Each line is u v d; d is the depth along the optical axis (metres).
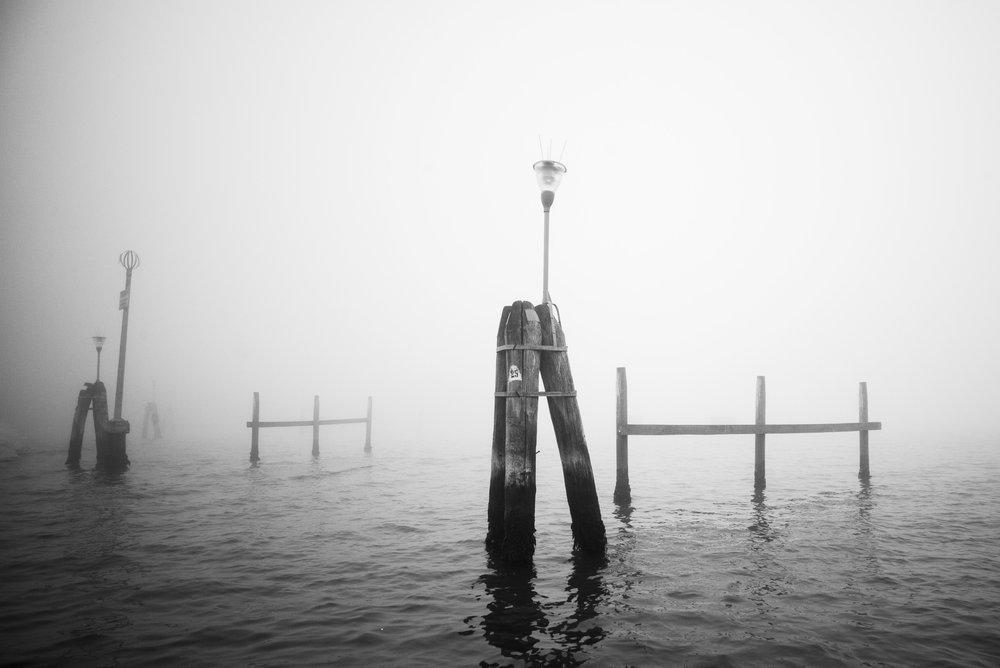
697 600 6.41
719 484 16.47
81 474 18.34
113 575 7.43
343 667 4.78
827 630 5.55
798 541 9.30
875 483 16.59
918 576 7.36
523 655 4.99
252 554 8.52
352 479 17.62
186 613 6.07
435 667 4.77
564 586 6.91
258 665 4.81
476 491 15.18
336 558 8.28
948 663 4.82
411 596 6.59
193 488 15.45
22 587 6.91
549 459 24.73
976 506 12.70
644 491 15.06
